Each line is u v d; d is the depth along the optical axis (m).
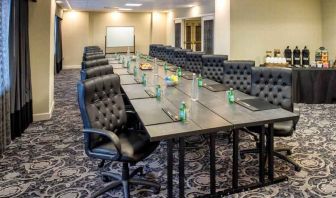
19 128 4.33
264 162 2.86
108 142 2.63
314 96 6.29
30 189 2.82
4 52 3.72
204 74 5.48
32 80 5.06
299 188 2.80
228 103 3.17
